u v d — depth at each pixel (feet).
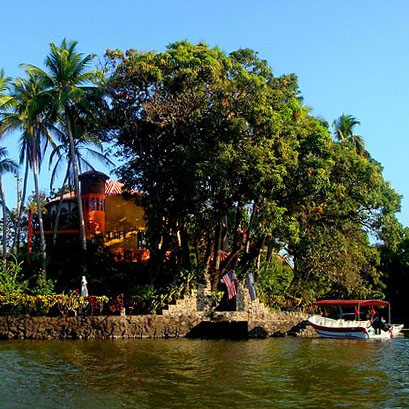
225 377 76.48
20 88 153.17
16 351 102.83
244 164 132.26
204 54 143.13
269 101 142.20
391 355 103.55
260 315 148.46
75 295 131.23
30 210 170.71
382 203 154.71
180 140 143.13
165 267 153.99
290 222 140.15
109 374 78.38
